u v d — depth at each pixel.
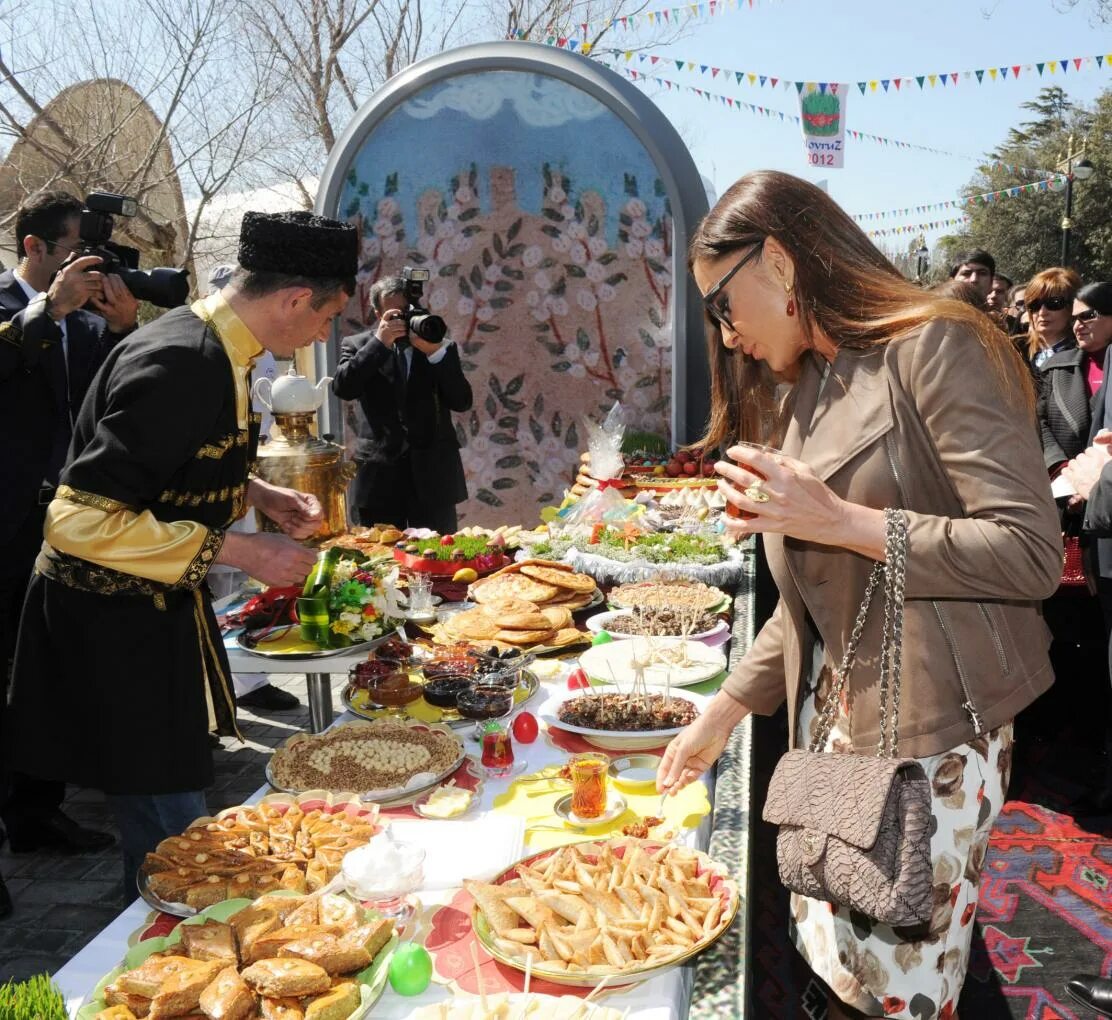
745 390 1.89
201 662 2.11
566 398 6.36
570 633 2.85
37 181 12.74
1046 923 3.20
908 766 1.35
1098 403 3.88
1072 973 2.94
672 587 3.29
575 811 1.82
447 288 6.29
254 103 14.61
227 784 4.24
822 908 1.67
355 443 5.70
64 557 2.02
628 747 2.12
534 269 6.25
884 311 1.50
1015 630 1.50
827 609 1.57
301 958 1.29
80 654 2.02
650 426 6.32
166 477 1.98
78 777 2.05
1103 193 30.30
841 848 1.32
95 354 3.65
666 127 6.09
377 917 1.43
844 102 9.12
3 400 3.45
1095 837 3.77
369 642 2.71
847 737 1.57
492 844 1.65
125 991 1.26
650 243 6.14
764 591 5.22
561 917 1.45
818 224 1.53
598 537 3.83
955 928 1.57
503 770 2.01
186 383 1.96
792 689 1.71
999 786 1.57
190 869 1.55
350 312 6.31
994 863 3.59
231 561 2.04
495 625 2.79
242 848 1.64
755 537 4.39
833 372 1.53
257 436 2.24
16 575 3.53
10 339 3.28
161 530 1.95
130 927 1.52
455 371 5.24
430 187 6.21
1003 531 1.35
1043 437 4.46
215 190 14.48
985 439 1.38
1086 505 3.32
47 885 3.53
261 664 2.66
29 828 3.76
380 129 6.17
